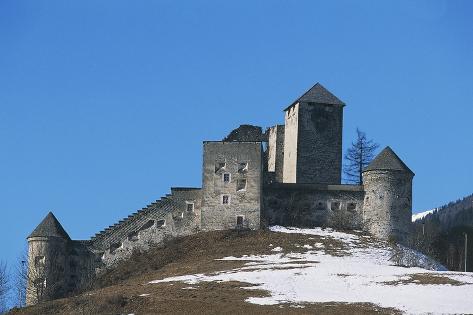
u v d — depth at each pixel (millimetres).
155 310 116125
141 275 154250
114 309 119062
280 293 120375
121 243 167375
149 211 168375
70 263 167500
